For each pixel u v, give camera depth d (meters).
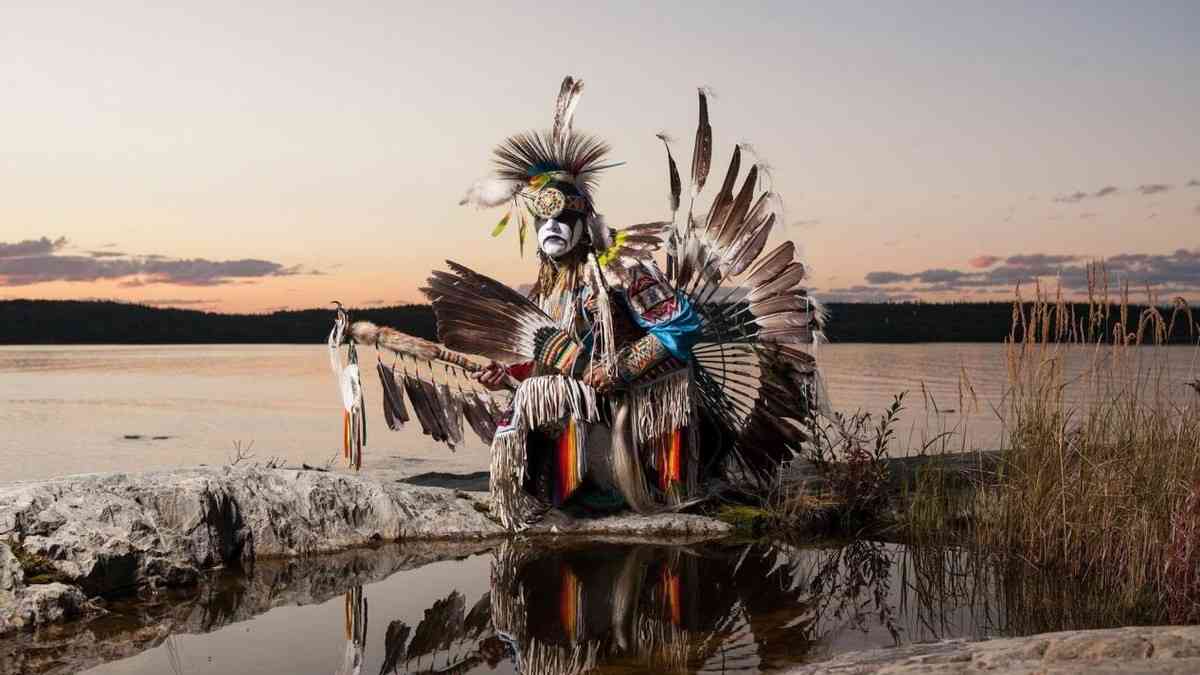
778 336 6.24
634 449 5.96
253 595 4.70
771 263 6.23
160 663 3.77
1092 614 4.40
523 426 5.82
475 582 4.89
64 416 11.98
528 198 6.15
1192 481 4.85
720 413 6.32
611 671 3.66
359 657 3.84
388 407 6.14
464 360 6.12
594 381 5.84
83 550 4.67
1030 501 5.50
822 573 5.07
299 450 9.06
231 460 8.33
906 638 4.05
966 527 6.00
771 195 6.19
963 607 4.50
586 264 6.12
